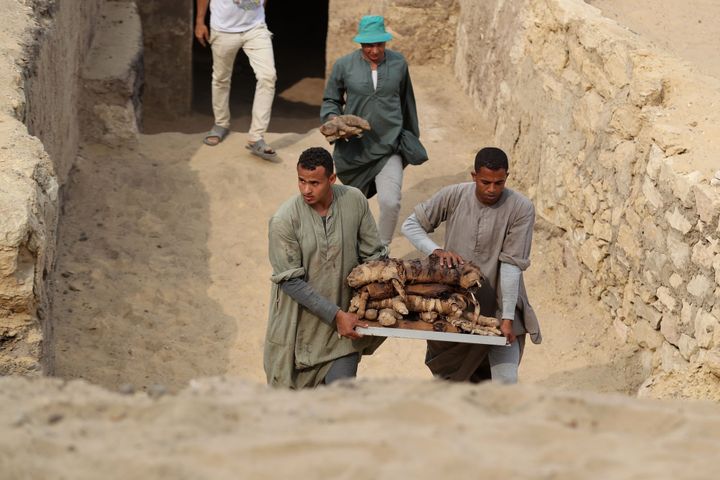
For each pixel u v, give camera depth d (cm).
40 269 1011
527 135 1788
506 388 713
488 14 2067
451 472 573
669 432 667
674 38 1900
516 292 1054
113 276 1552
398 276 1005
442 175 1917
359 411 660
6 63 1309
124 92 1942
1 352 991
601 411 685
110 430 634
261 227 1741
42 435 614
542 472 574
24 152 1116
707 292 1199
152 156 1908
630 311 1403
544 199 1677
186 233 1698
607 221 1460
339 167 1546
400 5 2356
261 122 1912
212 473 575
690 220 1238
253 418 655
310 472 577
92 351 1359
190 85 2520
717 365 1111
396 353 1430
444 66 2409
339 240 1024
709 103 1361
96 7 2192
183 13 2462
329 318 1012
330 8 2452
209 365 1379
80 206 1727
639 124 1391
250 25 1898
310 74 2973
